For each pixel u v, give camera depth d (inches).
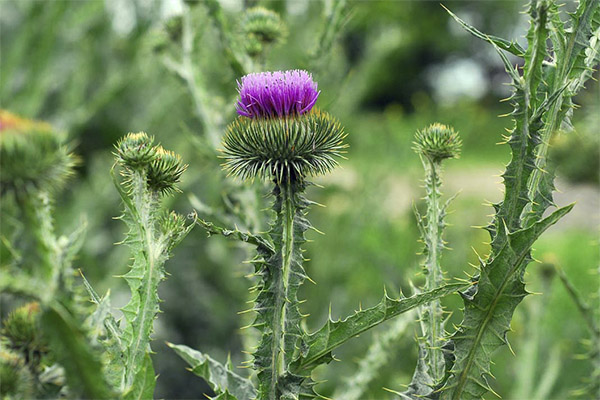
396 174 311.4
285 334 70.3
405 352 192.7
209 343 247.6
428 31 1710.1
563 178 208.7
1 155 50.7
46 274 51.4
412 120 428.8
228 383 79.2
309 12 251.8
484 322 71.4
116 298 214.1
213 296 252.1
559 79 75.4
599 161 199.9
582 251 367.9
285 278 71.4
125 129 287.6
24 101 231.3
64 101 266.1
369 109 1792.6
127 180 72.5
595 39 77.6
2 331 55.6
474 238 324.5
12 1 296.7
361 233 269.1
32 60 231.5
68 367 51.4
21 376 53.7
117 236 250.2
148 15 266.8
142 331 66.6
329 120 80.4
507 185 71.2
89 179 262.5
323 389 216.1
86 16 275.1
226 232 68.7
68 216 228.7
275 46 140.5
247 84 80.3
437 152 81.7
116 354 65.3
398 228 311.3
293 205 72.9
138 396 63.1
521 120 70.4
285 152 74.6
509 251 68.9
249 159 76.3
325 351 69.2
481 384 72.4
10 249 51.8
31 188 51.9
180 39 153.2
